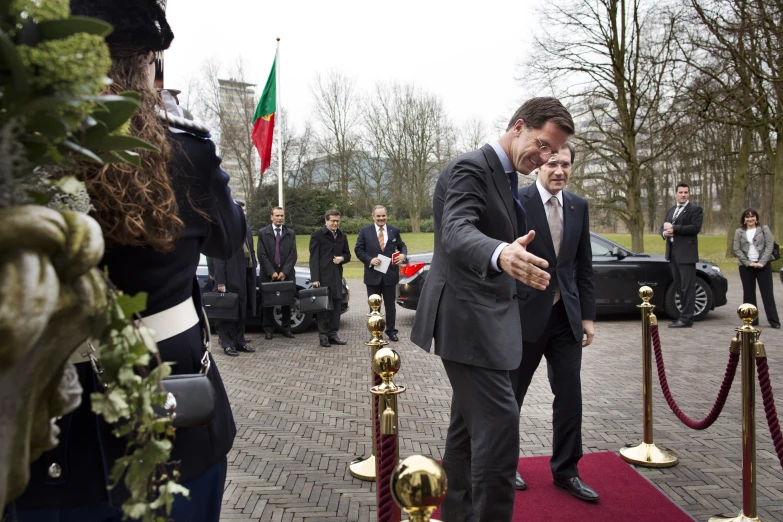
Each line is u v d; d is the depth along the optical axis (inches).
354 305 518.0
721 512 122.9
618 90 823.7
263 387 232.7
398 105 1596.9
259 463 152.9
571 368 128.0
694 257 351.6
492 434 89.0
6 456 26.3
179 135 54.5
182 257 54.6
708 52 687.7
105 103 30.5
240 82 1411.2
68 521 50.6
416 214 1640.0
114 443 49.1
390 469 86.6
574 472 131.6
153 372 34.7
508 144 99.6
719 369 250.7
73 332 28.5
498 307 91.0
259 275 346.9
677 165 1003.9
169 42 52.5
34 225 24.5
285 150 1536.7
